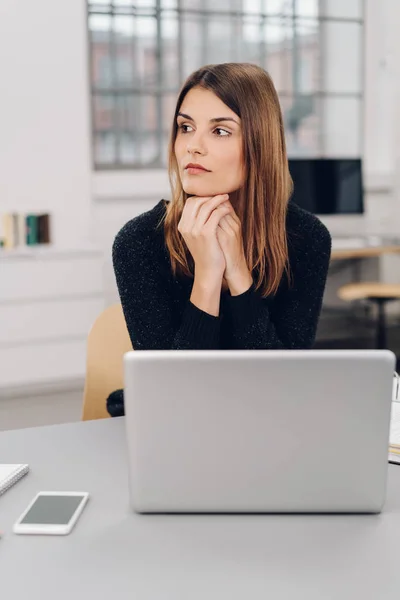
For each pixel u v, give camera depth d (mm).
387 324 5102
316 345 4984
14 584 852
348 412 972
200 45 4953
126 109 4820
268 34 5125
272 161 1484
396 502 1062
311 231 1597
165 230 1541
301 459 988
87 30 4551
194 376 963
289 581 855
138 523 999
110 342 1771
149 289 1543
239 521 1001
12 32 3912
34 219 3980
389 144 5383
